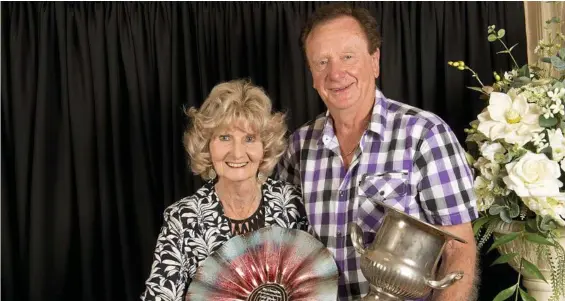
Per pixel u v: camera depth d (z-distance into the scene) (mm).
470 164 1593
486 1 1995
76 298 1987
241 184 1392
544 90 1455
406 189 1392
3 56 1916
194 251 1400
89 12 1927
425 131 1385
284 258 1339
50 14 1926
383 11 1998
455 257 1359
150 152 1980
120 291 1989
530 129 1433
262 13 1989
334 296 1296
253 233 1345
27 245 1947
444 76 2012
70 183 1955
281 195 1490
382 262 1179
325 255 1328
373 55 1509
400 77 2012
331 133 1516
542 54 1776
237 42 1983
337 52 1429
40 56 1907
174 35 1950
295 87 1983
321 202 1485
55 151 1944
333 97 1451
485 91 1654
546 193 1359
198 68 1980
